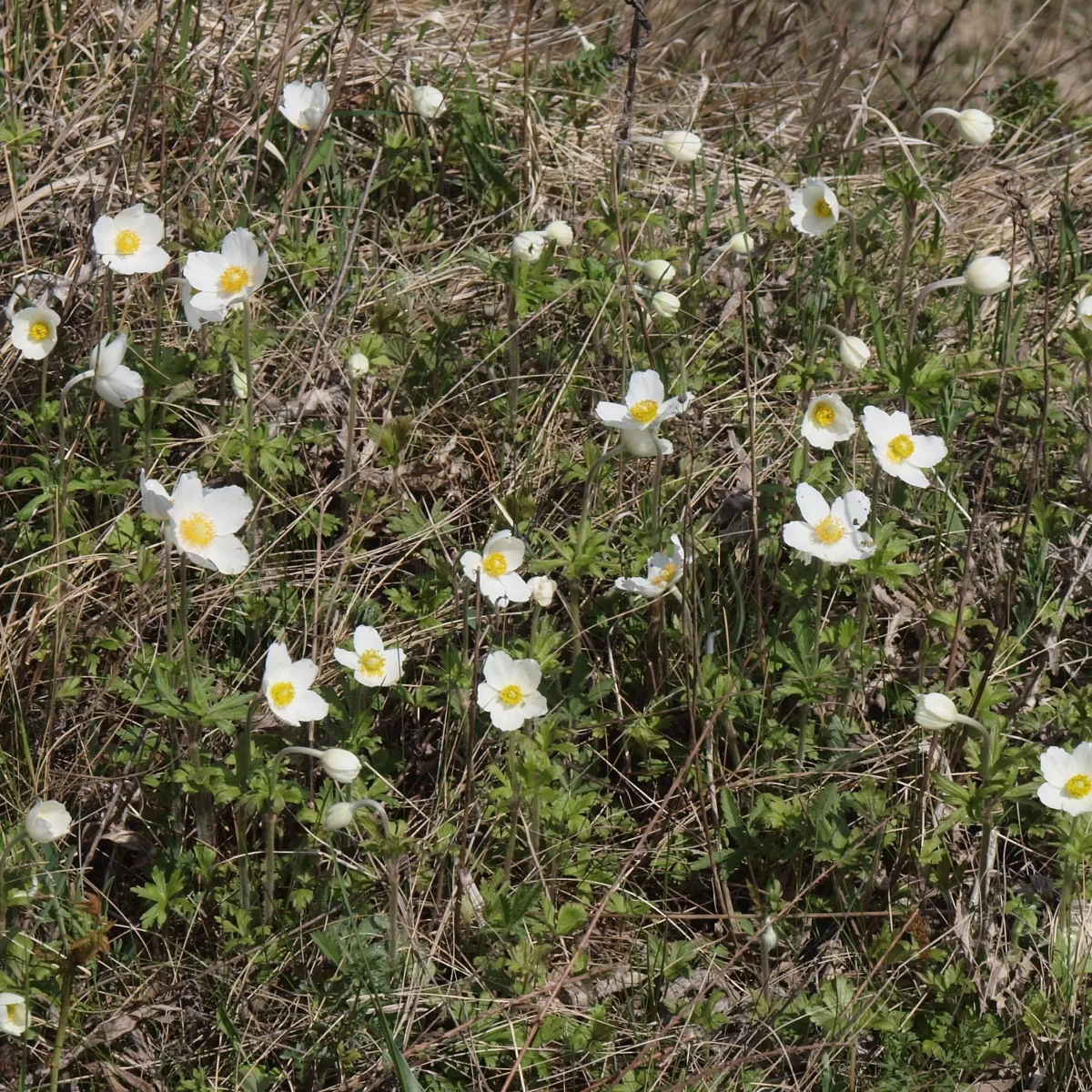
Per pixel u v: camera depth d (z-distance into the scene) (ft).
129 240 8.59
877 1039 8.08
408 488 8.91
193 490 7.94
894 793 8.38
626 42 12.14
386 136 9.56
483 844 8.27
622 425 8.27
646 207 9.55
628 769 8.46
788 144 10.68
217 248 9.02
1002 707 8.50
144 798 8.34
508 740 8.29
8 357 8.96
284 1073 7.97
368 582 8.71
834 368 9.00
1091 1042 8.01
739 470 8.88
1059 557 8.77
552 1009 8.05
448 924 8.18
